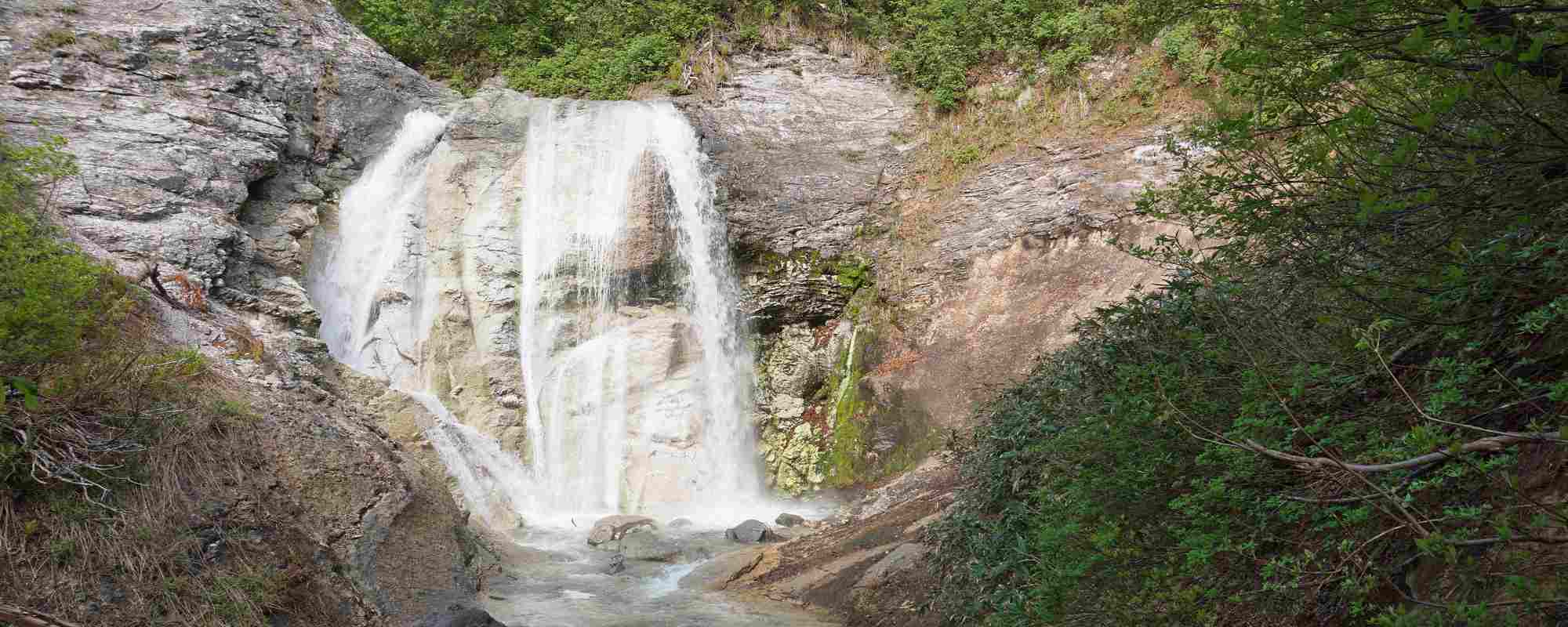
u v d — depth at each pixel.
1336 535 4.06
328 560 7.62
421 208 17.23
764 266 18.33
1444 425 3.45
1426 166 3.95
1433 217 3.94
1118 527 4.90
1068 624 5.20
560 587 10.17
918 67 19.84
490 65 21.70
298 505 7.76
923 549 8.95
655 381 16.86
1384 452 3.32
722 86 20.06
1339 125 3.86
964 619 7.04
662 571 10.95
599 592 10.00
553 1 21.72
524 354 16.86
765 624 8.73
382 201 16.91
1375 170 3.86
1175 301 5.89
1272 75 4.25
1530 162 3.56
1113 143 16.70
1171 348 5.44
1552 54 3.41
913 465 15.22
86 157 13.02
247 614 6.70
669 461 16.36
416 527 8.67
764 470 17.14
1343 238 4.26
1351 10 3.64
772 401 17.81
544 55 21.83
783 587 9.91
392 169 17.20
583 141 18.34
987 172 17.73
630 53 20.66
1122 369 5.50
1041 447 6.77
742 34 20.64
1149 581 4.66
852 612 8.73
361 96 17.30
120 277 9.35
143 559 6.50
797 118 19.73
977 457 8.86
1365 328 4.02
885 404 16.12
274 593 6.95
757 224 18.38
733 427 17.34
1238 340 4.78
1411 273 3.92
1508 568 3.30
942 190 18.14
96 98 13.91
